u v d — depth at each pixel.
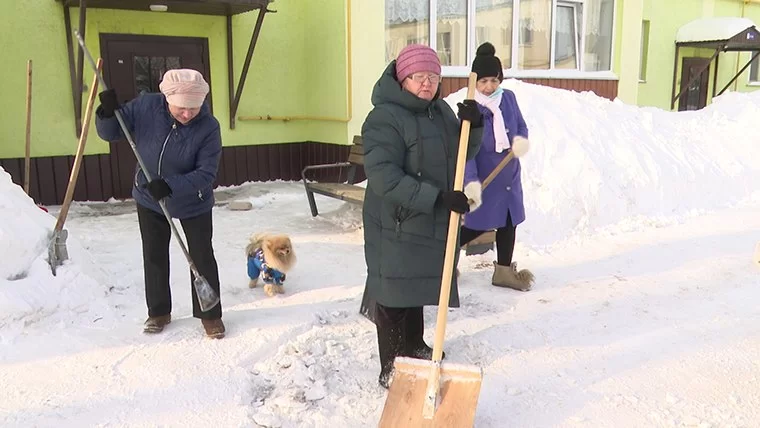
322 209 6.69
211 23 7.66
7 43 6.50
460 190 2.43
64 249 3.58
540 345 3.24
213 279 3.23
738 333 3.36
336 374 2.91
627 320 3.57
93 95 3.29
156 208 3.15
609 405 2.64
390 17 8.08
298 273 4.42
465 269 4.52
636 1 10.83
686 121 7.83
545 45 9.98
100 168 7.17
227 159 8.05
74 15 6.78
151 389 2.75
